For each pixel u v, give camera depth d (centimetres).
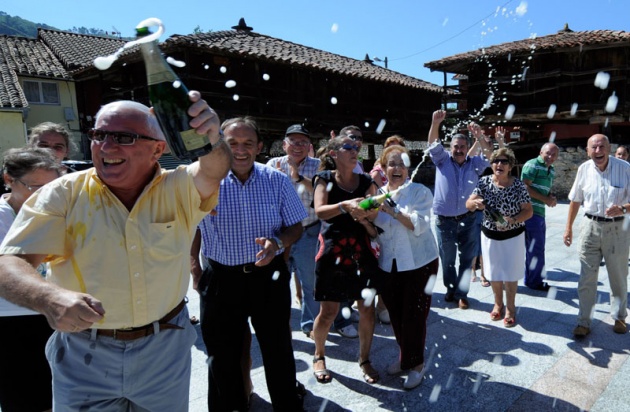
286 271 263
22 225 148
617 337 374
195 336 183
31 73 1666
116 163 150
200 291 256
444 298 487
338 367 334
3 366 201
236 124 249
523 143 1581
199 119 139
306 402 289
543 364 331
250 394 292
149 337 164
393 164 311
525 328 399
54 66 1794
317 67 1534
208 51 1289
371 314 308
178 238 167
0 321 199
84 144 1778
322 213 285
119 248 157
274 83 1552
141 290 159
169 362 169
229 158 159
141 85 1452
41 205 152
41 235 148
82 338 161
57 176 217
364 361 315
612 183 357
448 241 462
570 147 1406
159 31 136
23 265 139
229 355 250
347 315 313
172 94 137
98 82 1808
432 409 278
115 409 167
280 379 254
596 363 331
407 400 289
